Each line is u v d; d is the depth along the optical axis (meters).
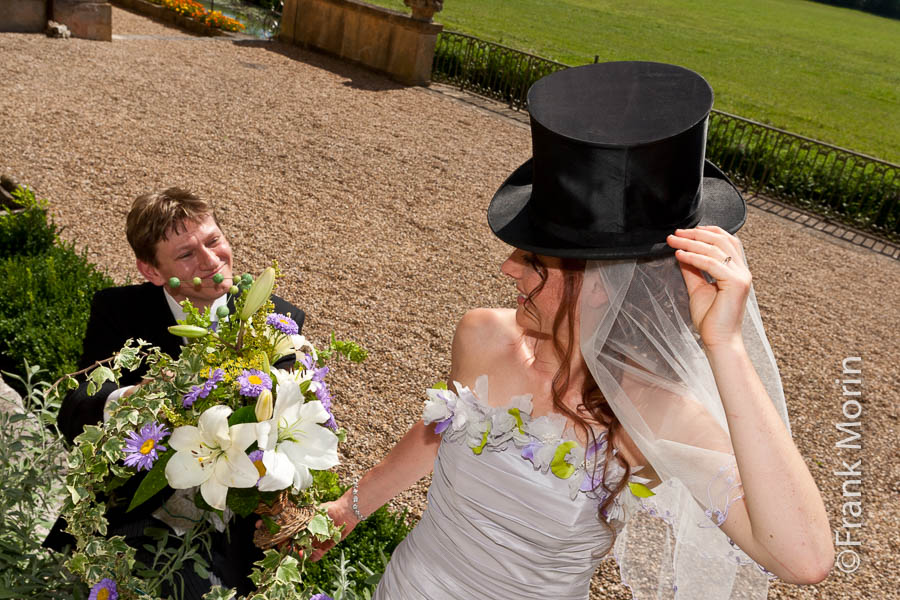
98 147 7.88
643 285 1.47
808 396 5.68
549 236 1.49
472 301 6.25
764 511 1.24
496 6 34.53
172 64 11.39
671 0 50.38
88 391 1.67
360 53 13.05
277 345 1.72
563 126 1.41
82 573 1.71
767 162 10.48
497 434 1.60
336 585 2.24
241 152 8.54
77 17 11.62
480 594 1.71
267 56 12.88
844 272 8.34
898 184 9.82
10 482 2.19
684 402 1.49
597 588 3.52
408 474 1.96
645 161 1.38
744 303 1.32
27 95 8.95
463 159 9.63
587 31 32.16
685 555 1.71
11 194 6.18
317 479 1.77
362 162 8.93
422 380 5.00
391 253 6.84
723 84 25.80
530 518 1.62
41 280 4.58
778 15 51.62
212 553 1.98
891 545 4.21
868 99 27.19
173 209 2.12
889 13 63.75
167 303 2.25
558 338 1.61
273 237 6.70
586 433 1.58
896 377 6.20
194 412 1.59
